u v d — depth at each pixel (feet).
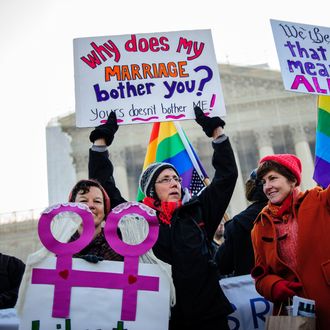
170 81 11.40
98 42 11.60
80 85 11.31
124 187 102.22
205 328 8.11
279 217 8.88
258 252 8.97
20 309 7.67
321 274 7.99
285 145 109.81
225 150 9.68
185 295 8.21
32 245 94.27
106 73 11.41
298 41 12.19
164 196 9.49
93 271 7.91
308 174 103.40
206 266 8.44
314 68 12.08
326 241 8.11
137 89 11.33
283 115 110.32
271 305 10.55
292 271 8.32
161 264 8.09
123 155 105.50
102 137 10.37
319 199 8.42
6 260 11.60
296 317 7.00
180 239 8.67
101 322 7.70
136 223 8.45
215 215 9.34
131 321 7.73
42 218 8.02
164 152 15.87
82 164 105.40
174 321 8.34
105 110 11.16
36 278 7.80
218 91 11.31
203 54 11.60
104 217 9.12
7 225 96.02
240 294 10.64
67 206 8.09
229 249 11.19
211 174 99.25
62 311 7.66
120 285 7.89
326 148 12.71
